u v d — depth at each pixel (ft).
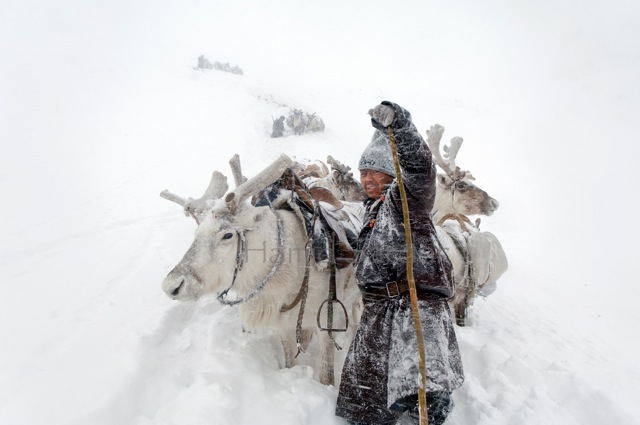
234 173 11.04
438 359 8.79
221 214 9.80
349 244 11.30
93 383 9.93
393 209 9.18
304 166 19.72
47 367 10.69
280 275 10.57
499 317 19.45
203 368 11.09
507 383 12.19
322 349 11.50
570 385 12.28
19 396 9.54
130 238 23.79
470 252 15.93
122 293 15.90
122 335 12.41
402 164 8.48
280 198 11.22
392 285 9.23
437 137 17.35
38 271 18.20
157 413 9.52
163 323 13.35
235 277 10.05
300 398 10.22
